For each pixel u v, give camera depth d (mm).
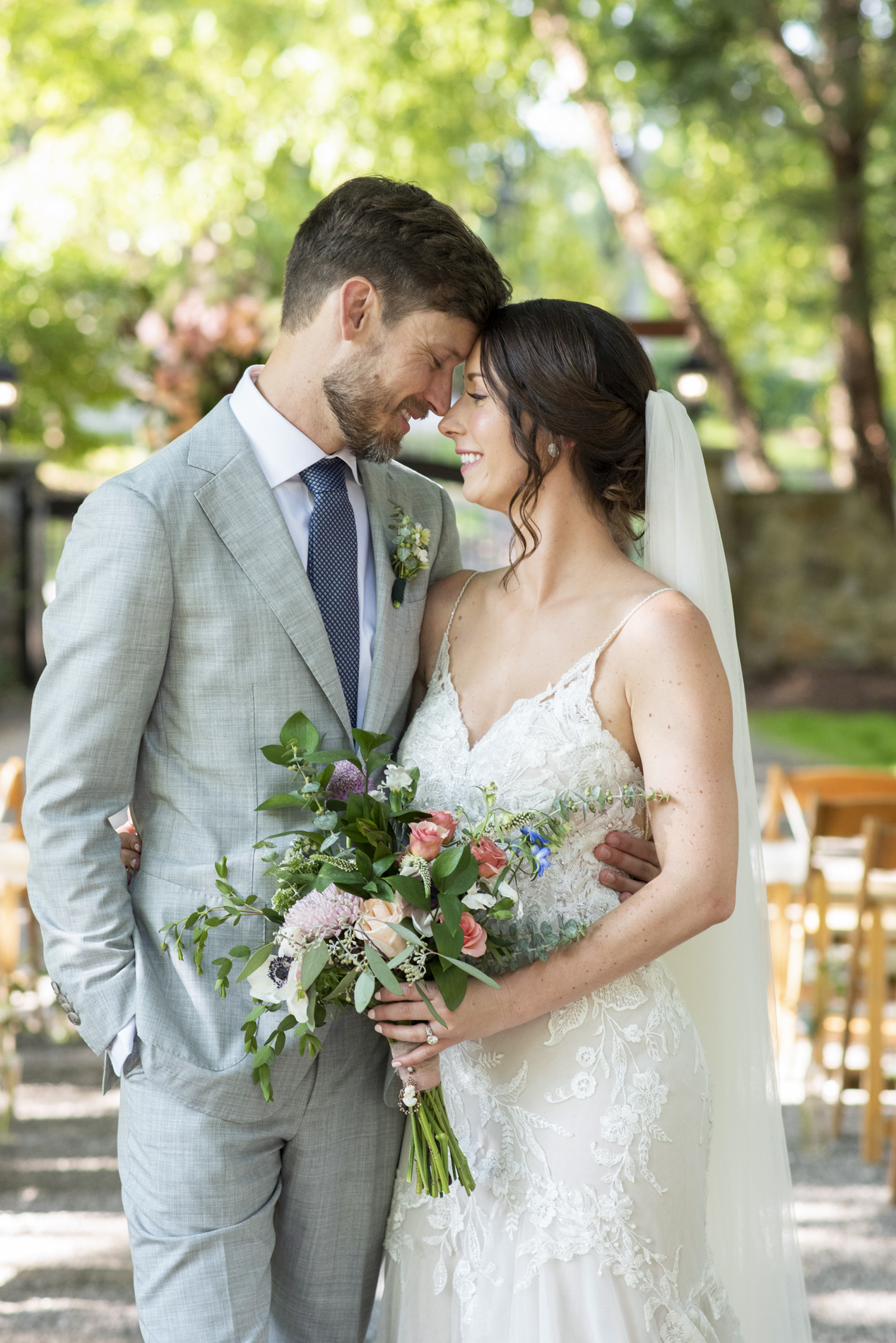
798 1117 3838
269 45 10555
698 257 14172
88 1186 3285
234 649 1755
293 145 10562
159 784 1798
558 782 1786
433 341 1818
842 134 9695
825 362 18094
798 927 4113
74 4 11094
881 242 10133
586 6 10523
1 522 11023
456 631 1995
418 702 2072
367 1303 1938
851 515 11500
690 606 1798
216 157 10586
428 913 1604
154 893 1780
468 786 1823
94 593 1706
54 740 1728
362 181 1839
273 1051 1642
